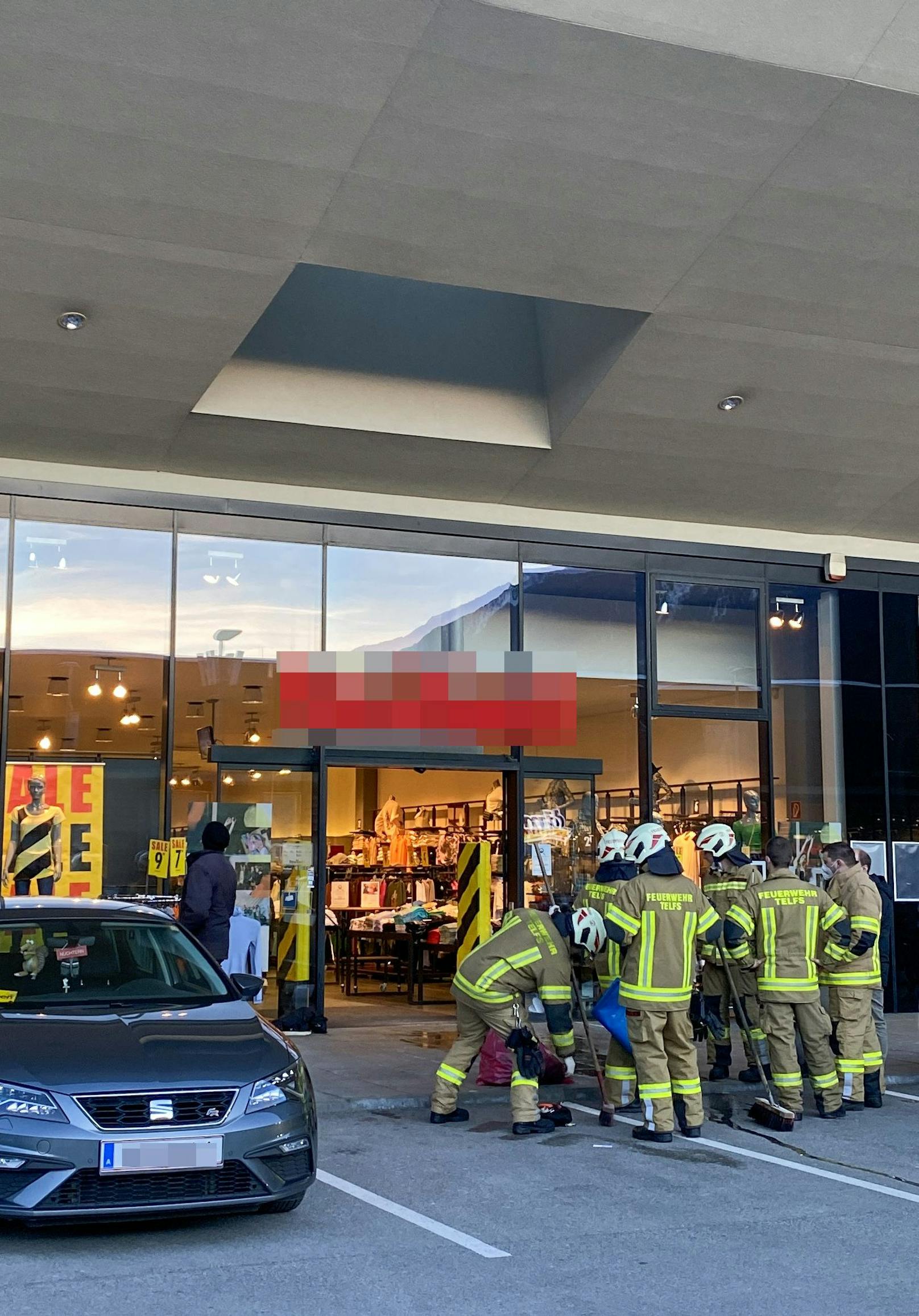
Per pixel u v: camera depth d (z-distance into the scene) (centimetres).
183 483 1338
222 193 980
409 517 1430
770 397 1339
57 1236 586
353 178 977
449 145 952
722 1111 952
